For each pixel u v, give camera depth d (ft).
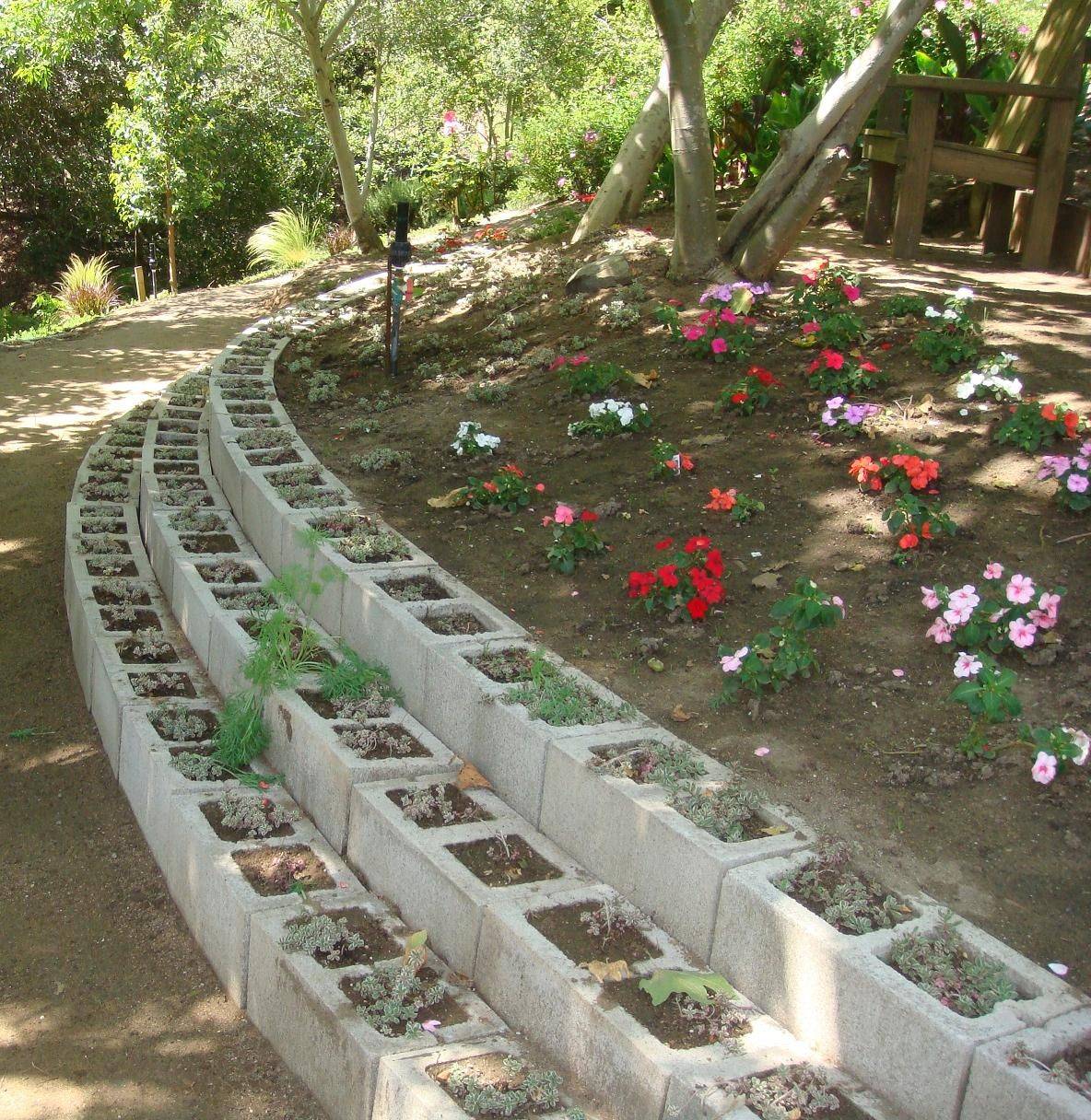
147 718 14.29
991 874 9.71
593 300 25.32
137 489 21.47
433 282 30.94
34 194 69.10
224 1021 11.11
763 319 22.65
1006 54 32.58
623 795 10.25
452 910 10.32
